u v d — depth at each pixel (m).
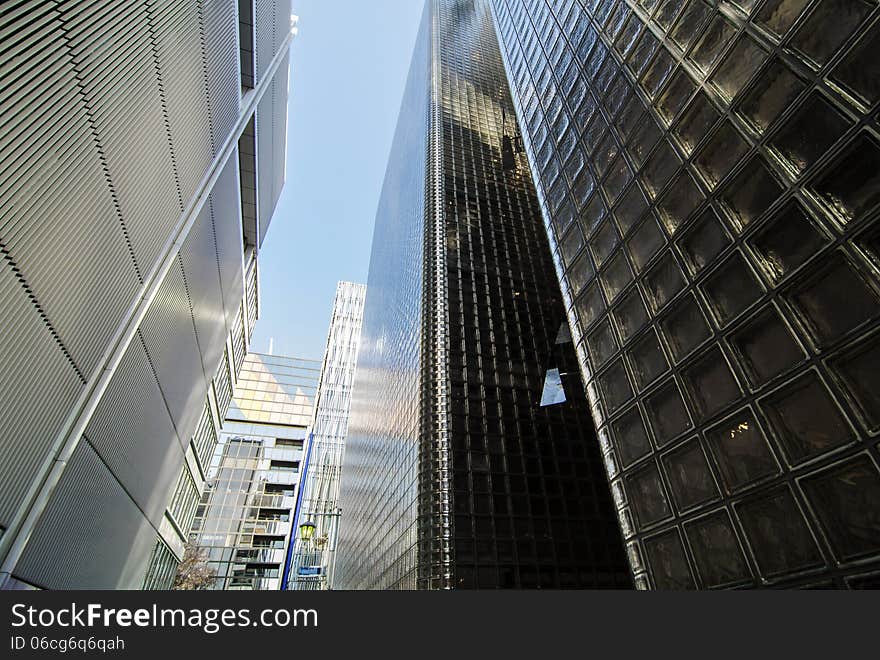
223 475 88.44
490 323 40.00
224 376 45.34
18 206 9.94
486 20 83.56
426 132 58.25
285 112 40.53
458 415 33.22
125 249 15.41
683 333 9.56
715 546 7.99
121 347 15.79
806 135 7.55
